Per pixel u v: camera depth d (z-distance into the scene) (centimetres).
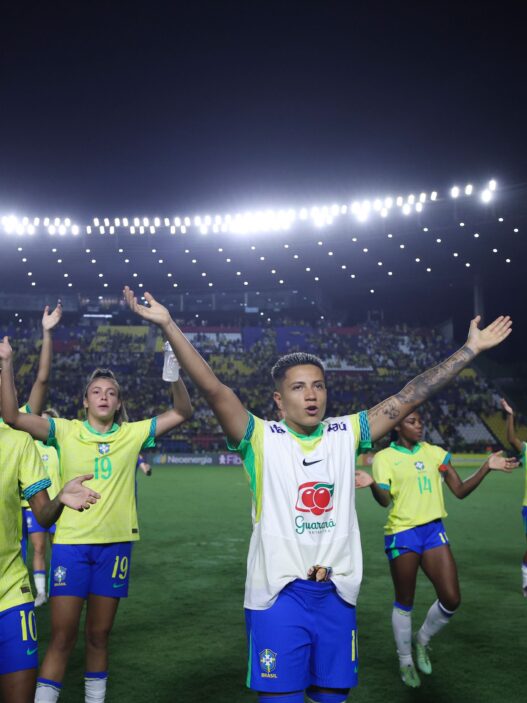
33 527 688
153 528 1166
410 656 454
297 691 259
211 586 734
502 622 596
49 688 357
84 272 4447
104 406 412
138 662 485
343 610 271
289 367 287
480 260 3988
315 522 273
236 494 1731
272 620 263
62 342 4391
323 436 288
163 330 256
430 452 501
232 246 3806
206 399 269
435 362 4319
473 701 417
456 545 1012
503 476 2414
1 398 344
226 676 457
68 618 372
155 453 3067
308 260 4125
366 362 4284
